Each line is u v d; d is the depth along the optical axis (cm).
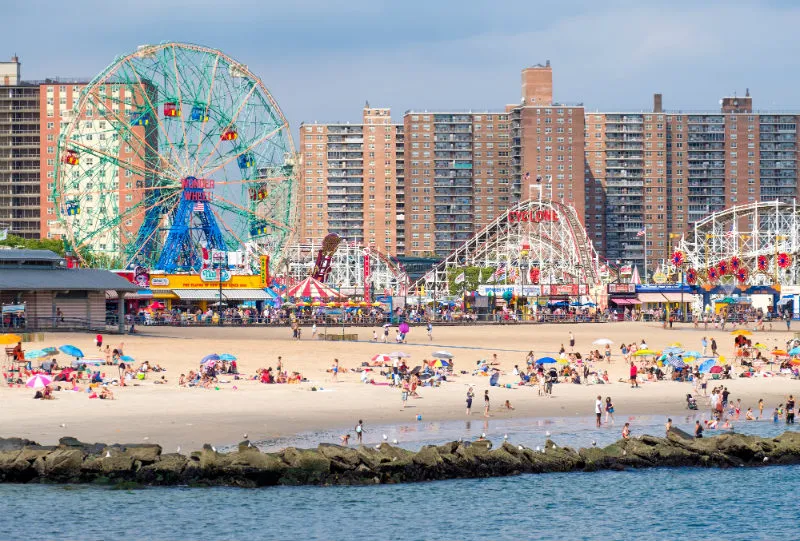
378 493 7681
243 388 11081
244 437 8538
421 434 8975
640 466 8594
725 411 10212
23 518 6919
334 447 7962
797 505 7762
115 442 8150
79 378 11038
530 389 11681
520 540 6919
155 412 9431
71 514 7012
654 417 10150
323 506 7344
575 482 8175
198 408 9719
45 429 8494
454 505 7500
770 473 8581
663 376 12925
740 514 7575
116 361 12112
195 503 7306
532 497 7769
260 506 7288
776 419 10262
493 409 10362
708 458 8712
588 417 10088
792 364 13425
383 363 13112
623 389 11900
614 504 7706
